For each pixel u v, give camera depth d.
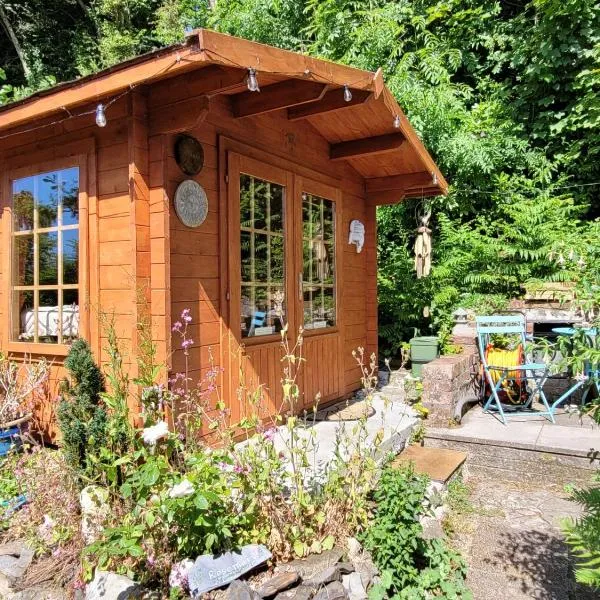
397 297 7.42
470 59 9.02
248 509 2.51
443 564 2.79
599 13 7.73
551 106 8.48
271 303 4.37
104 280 3.41
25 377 3.98
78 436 2.91
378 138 4.98
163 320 3.19
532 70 8.16
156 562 2.39
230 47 2.62
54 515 2.81
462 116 8.11
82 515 2.72
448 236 7.79
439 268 7.31
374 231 6.28
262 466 2.65
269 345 4.29
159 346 3.20
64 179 3.68
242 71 2.81
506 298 6.96
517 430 4.71
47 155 3.73
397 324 7.56
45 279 3.86
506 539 3.31
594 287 2.65
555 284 6.57
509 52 8.67
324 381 5.20
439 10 8.73
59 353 3.72
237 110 3.82
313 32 9.27
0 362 4.00
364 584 2.52
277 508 2.65
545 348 2.45
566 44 7.97
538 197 7.51
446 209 8.45
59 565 2.59
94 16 12.93
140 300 3.18
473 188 8.33
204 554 2.38
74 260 3.63
